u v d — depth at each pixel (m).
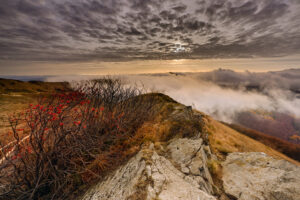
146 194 2.04
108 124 3.87
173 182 2.38
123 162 3.09
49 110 2.45
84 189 2.54
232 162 4.08
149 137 4.30
